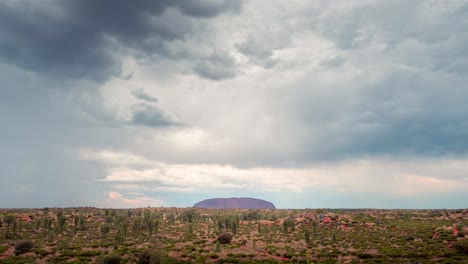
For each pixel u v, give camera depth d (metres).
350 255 71.88
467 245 66.62
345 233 108.94
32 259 64.50
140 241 92.44
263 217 167.50
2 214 148.62
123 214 166.25
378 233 103.94
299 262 64.62
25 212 168.50
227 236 91.75
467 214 145.88
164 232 115.50
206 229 127.31
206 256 70.25
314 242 91.94
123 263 61.53
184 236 105.94
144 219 124.44
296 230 120.50
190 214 162.62
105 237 99.88
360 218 140.88
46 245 82.25
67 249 76.69
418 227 109.56
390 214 163.00
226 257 70.69
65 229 113.62
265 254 75.31
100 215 167.38
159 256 58.84
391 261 63.12
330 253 73.56
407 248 76.00
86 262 62.38
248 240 97.56
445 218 137.38
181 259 67.56
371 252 73.56
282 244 89.25
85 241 91.56
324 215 145.62
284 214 190.75
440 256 66.31
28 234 101.06
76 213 173.88
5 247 78.62
